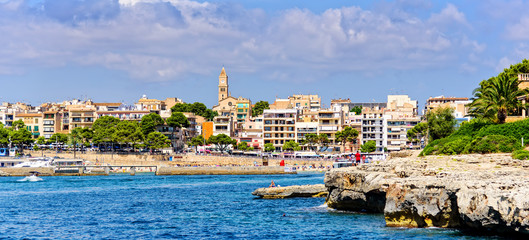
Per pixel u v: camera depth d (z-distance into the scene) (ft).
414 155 398.21
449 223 233.14
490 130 346.74
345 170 314.35
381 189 262.06
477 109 399.85
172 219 305.73
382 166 300.40
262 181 554.87
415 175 268.00
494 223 199.41
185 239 251.80
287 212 316.40
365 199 295.48
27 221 305.94
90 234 266.77
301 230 261.44
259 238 249.34
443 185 228.84
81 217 318.45
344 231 253.03
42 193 450.71
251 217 304.91
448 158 301.43
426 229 235.61
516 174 239.71
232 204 362.94
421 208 236.22
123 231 273.13
